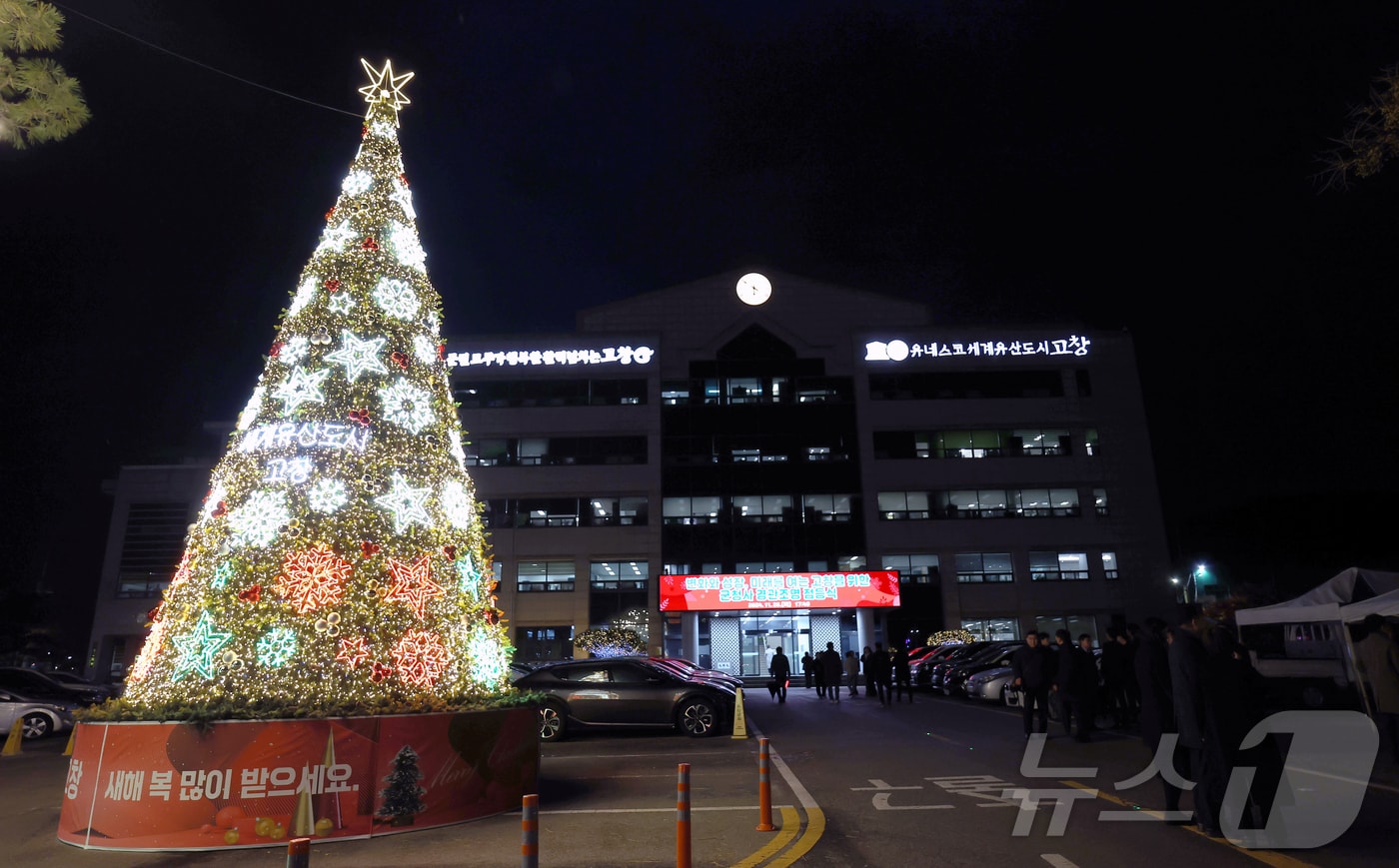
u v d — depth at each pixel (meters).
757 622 41.31
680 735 16.52
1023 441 44.69
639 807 9.12
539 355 45.66
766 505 44.00
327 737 7.87
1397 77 8.10
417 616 9.01
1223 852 6.83
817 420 45.28
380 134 10.93
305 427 9.22
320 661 8.45
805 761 12.33
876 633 41.06
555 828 8.12
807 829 7.88
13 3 6.68
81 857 7.39
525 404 45.16
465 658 9.52
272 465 9.05
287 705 8.06
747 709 22.11
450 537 9.73
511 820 8.47
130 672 9.35
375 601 8.77
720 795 9.78
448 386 10.73
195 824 7.57
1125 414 45.03
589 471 44.28
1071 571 43.03
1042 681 13.98
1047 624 42.34
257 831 7.59
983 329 46.12
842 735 15.48
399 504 9.27
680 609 39.12
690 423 45.25
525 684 16.39
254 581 8.61
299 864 3.21
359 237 10.22
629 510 43.97
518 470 44.25
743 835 7.70
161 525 45.19
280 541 8.75
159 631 8.90
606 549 43.25
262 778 7.69
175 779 7.65
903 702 23.50
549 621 42.41
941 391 45.41
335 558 8.74
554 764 12.63
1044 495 43.97
